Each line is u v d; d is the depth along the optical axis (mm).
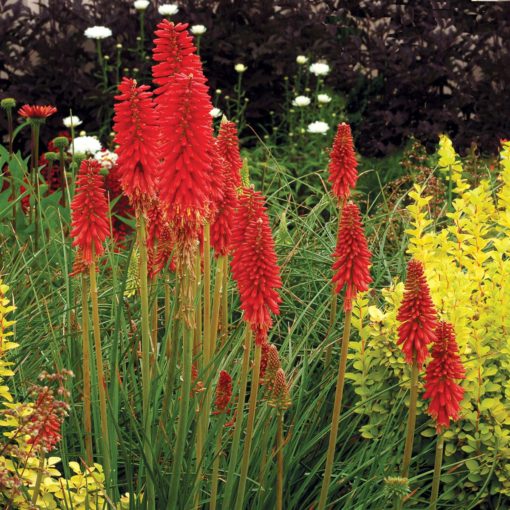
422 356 2559
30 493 2582
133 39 5480
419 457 2836
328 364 2930
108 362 2891
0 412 2527
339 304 3088
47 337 2924
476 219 2891
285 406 2543
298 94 5508
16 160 3512
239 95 5203
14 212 3410
